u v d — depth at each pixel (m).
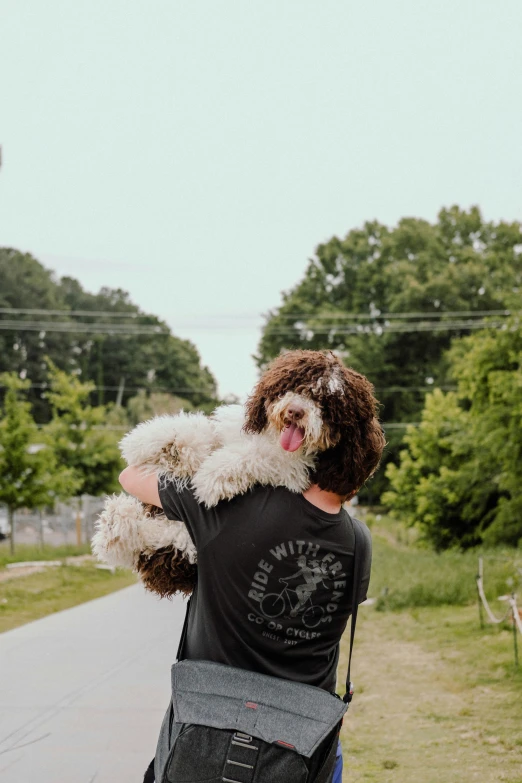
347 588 2.11
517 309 19.30
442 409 25.91
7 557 22.62
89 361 81.38
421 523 24.27
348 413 2.04
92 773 4.70
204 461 2.08
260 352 54.94
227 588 2.04
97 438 35.41
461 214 53.62
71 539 31.70
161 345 85.25
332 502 2.10
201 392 86.06
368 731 5.67
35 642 9.21
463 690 6.89
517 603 11.60
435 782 4.54
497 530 21.28
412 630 10.33
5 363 69.38
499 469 21.56
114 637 9.58
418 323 48.41
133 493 2.13
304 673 2.09
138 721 5.80
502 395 19.05
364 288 53.53
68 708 6.16
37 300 74.62
